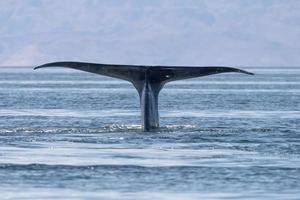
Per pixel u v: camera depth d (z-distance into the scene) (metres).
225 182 125.31
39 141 163.62
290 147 155.75
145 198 116.25
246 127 193.25
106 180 126.69
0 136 171.88
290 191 119.94
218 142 161.88
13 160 141.62
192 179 127.19
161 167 135.75
